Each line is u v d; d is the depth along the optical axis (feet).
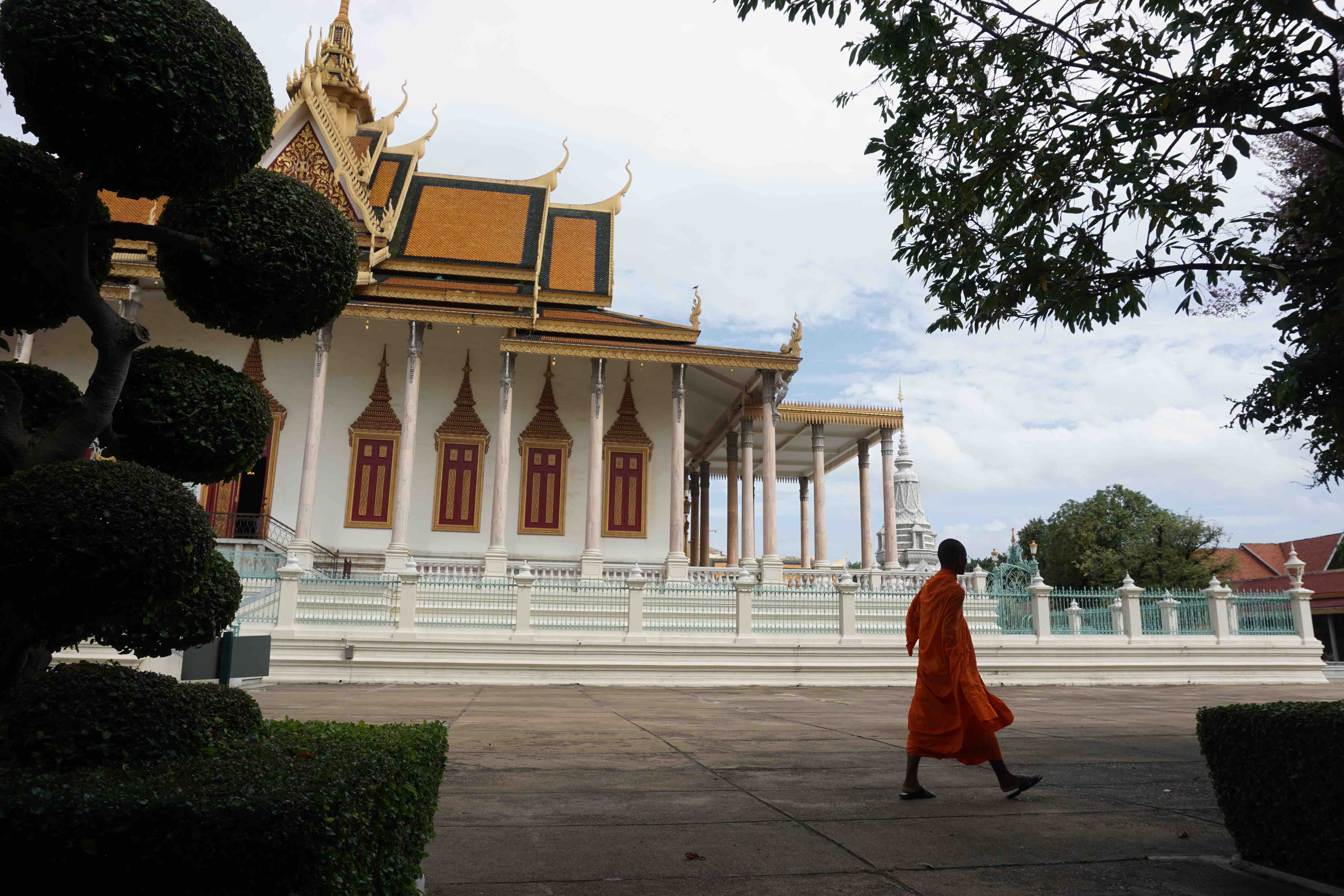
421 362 93.86
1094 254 21.79
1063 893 11.48
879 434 111.34
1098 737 28.81
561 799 17.35
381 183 101.40
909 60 22.76
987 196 23.30
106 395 10.55
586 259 105.40
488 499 92.22
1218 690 56.49
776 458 115.85
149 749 8.57
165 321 89.40
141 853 6.06
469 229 101.96
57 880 6.04
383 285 88.74
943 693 17.43
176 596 9.19
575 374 96.73
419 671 53.67
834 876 12.12
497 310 93.30
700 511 127.13
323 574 74.33
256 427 12.51
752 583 59.57
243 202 11.96
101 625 9.09
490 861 12.77
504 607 57.36
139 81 9.56
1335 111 18.39
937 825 15.28
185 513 9.17
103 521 8.46
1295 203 21.21
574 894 11.24
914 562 111.96
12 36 9.29
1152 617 65.57
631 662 55.77
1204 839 14.46
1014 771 21.31
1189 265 20.76
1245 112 18.81
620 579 84.64
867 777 20.33
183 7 10.19
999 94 21.85
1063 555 156.66
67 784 6.73
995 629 63.46
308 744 9.26
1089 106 20.49
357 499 89.61
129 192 10.82
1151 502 154.20
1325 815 11.65
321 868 6.41
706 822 15.42
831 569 91.50
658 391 97.40
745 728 30.53
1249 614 66.80
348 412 91.61
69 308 11.39
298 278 12.17
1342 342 18.58
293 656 52.70
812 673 57.31
